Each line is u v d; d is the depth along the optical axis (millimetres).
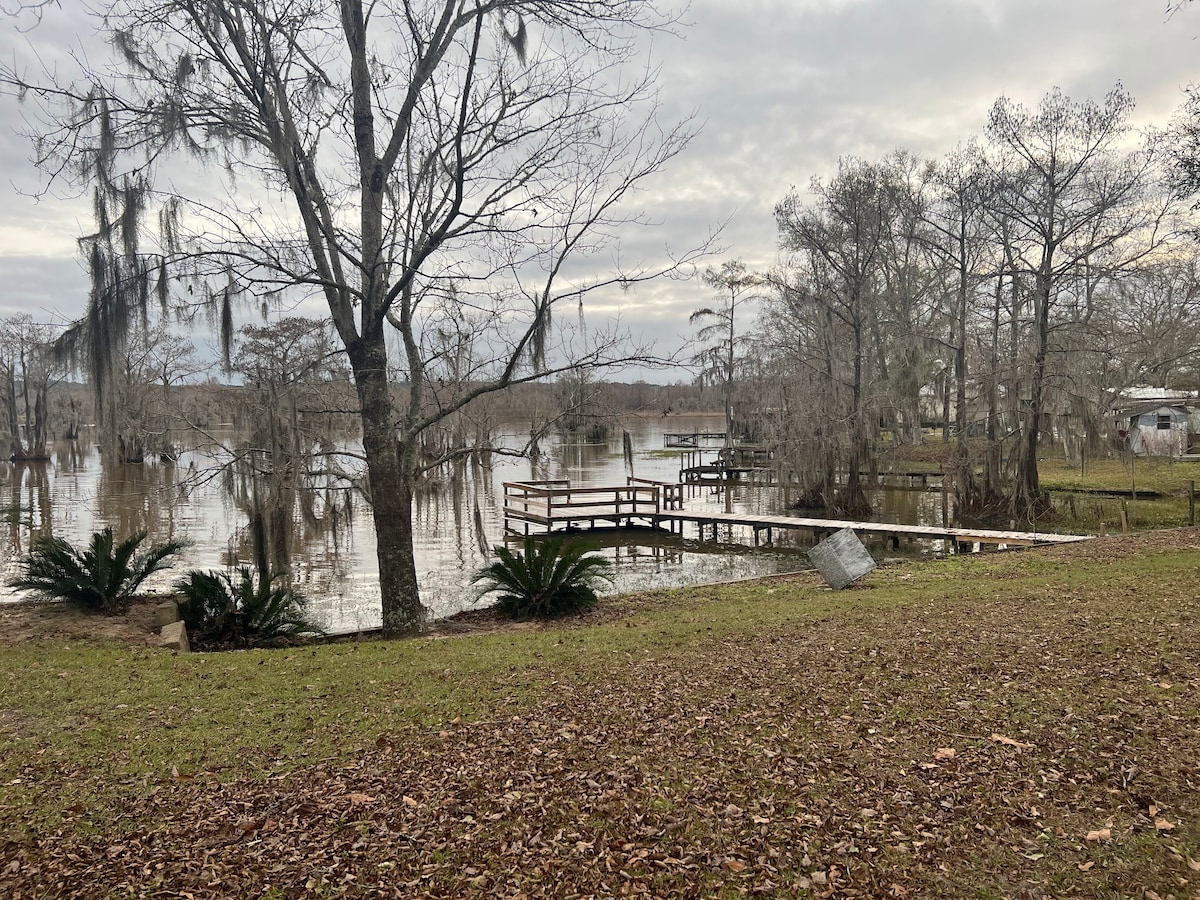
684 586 13891
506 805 4293
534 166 9945
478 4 8773
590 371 14320
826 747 4875
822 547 12156
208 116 9391
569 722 5504
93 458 51500
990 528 23328
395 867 3738
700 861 3734
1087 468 34062
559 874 3658
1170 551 12453
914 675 6137
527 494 23875
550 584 11219
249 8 8523
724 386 42969
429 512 26516
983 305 27234
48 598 9859
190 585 9953
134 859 3830
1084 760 4469
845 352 33281
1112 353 24281
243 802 4422
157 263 9266
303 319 17047
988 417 26266
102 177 9023
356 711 5922
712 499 32781
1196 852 3557
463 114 8586
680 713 5570
